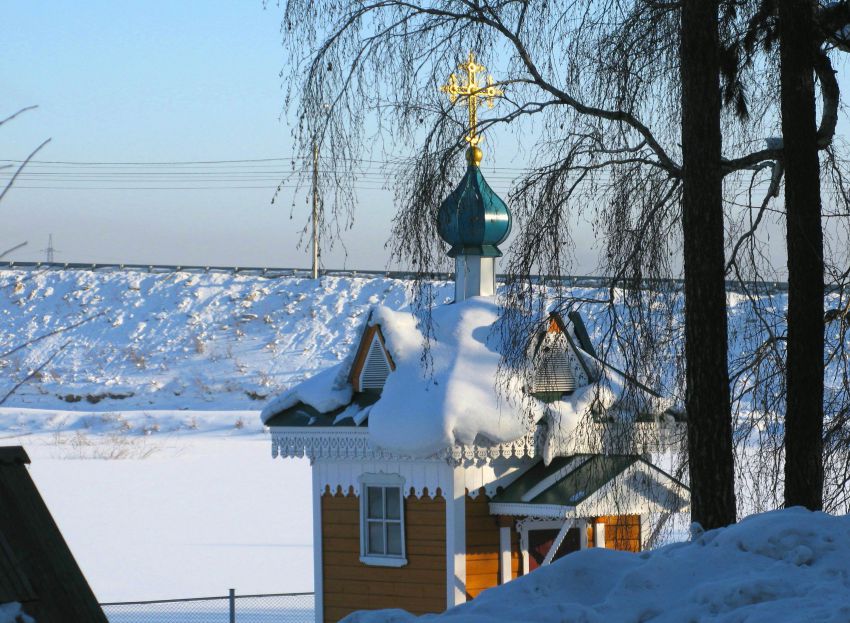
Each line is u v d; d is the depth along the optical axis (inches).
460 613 885.8
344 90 1357.0
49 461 5482.3
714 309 1293.1
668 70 1370.6
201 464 5472.4
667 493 1975.9
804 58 1301.7
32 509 762.2
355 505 2117.4
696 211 1293.1
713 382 1298.0
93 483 4891.7
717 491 1296.8
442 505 2018.9
